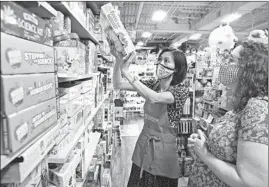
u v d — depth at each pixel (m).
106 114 3.59
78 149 1.49
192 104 4.07
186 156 3.88
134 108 8.19
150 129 1.81
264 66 1.00
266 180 0.83
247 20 6.18
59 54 1.09
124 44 1.42
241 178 0.91
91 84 2.02
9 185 0.66
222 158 1.13
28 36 0.61
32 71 0.64
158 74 1.76
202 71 4.10
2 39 0.49
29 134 0.61
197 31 6.97
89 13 1.88
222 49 3.63
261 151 0.85
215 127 1.23
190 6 5.21
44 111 0.73
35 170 0.84
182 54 1.71
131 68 7.45
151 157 1.78
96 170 2.47
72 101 1.29
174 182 1.87
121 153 4.77
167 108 1.70
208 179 1.27
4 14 0.50
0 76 0.49
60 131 1.10
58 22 1.08
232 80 1.18
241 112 1.06
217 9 5.21
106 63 3.92
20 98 0.56
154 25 7.44
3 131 0.50
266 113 0.90
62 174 1.07
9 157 0.53
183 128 3.86
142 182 1.87
